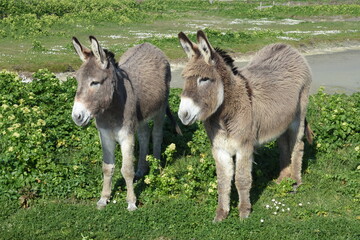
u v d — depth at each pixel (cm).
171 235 427
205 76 396
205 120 429
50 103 654
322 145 567
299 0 3175
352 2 3044
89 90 415
